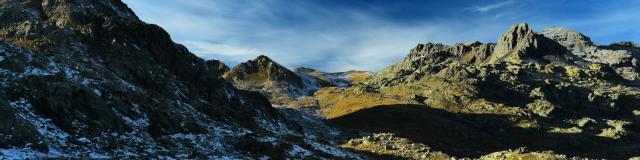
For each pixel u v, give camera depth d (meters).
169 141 49.53
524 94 159.25
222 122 67.38
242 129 65.19
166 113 55.25
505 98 156.88
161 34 81.62
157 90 66.31
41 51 63.31
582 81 197.75
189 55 83.56
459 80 168.62
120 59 68.75
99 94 52.16
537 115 140.50
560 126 135.25
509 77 173.25
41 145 36.72
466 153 101.88
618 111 156.25
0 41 53.38
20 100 43.75
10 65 48.53
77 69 58.44
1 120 36.06
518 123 131.25
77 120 44.88
